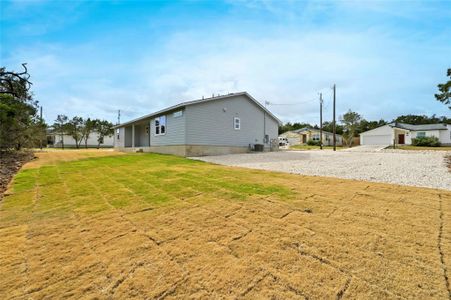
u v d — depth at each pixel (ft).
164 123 48.55
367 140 116.06
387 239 8.23
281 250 7.68
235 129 51.08
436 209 11.02
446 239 8.15
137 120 58.49
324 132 133.90
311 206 11.67
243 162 31.14
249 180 17.92
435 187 15.23
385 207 11.40
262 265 6.88
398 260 6.97
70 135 132.05
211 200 12.91
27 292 5.96
